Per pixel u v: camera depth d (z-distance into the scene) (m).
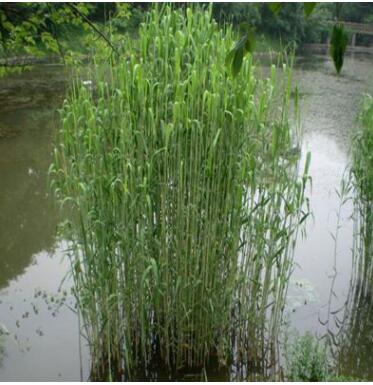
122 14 5.23
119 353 4.23
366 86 19.08
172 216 3.86
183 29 3.72
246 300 4.22
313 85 18.94
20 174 9.10
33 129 11.97
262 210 3.99
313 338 4.49
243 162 3.67
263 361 4.34
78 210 3.79
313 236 6.89
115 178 3.74
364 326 5.03
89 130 3.64
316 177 9.05
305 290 5.54
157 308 4.01
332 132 12.20
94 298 4.01
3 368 4.24
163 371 4.18
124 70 3.61
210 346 4.25
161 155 3.71
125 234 3.79
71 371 4.23
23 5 5.55
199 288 4.02
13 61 11.16
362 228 5.46
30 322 4.93
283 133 3.84
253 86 3.79
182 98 3.49
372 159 5.13
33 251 6.50
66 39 6.17
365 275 5.49
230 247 3.95
